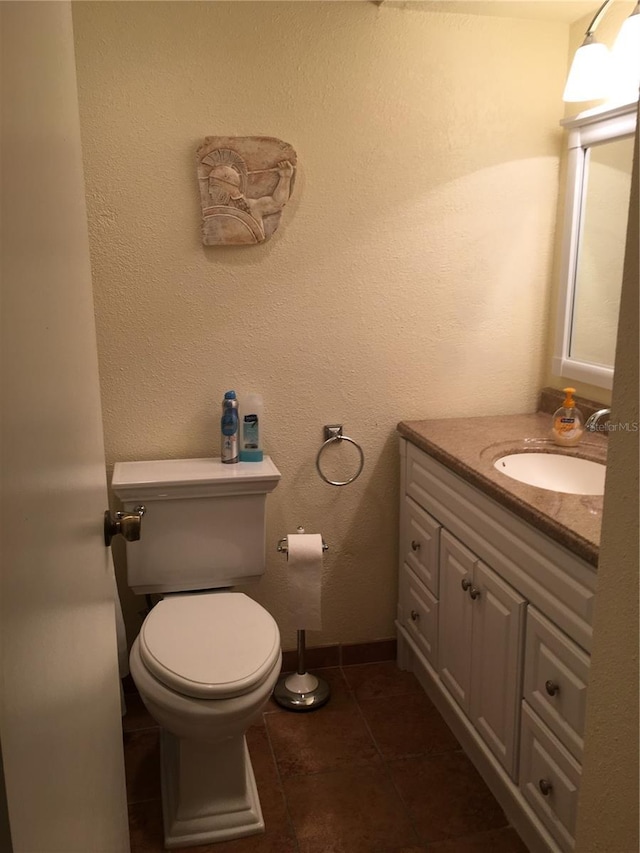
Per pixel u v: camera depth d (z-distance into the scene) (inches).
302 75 83.4
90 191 81.4
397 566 100.3
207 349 88.0
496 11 85.1
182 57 80.3
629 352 34.3
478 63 87.5
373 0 82.8
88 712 34.5
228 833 70.5
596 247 86.9
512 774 68.2
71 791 29.2
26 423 23.8
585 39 76.9
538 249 94.6
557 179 92.9
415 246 90.7
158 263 84.6
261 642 70.7
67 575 30.1
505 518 67.0
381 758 81.8
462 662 78.4
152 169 82.1
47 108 30.0
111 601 48.4
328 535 97.3
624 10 80.0
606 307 85.7
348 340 91.5
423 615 89.7
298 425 92.8
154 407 88.2
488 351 96.1
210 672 65.7
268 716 89.7
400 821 72.6
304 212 86.8
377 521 98.3
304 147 85.3
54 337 30.1
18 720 21.0
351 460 95.7
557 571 58.7
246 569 86.7
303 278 88.5
